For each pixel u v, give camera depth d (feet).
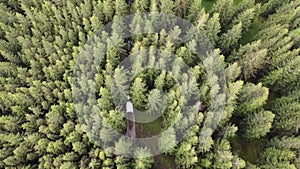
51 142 105.50
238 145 119.75
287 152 103.65
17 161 107.55
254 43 113.39
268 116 104.73
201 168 106.63
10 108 116.37
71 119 111.34
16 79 118.73
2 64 118.11
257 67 115.14
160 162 119.55
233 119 118.42
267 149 110.73
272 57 116.78
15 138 108.17
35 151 109.50
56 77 118.32
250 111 111.34
